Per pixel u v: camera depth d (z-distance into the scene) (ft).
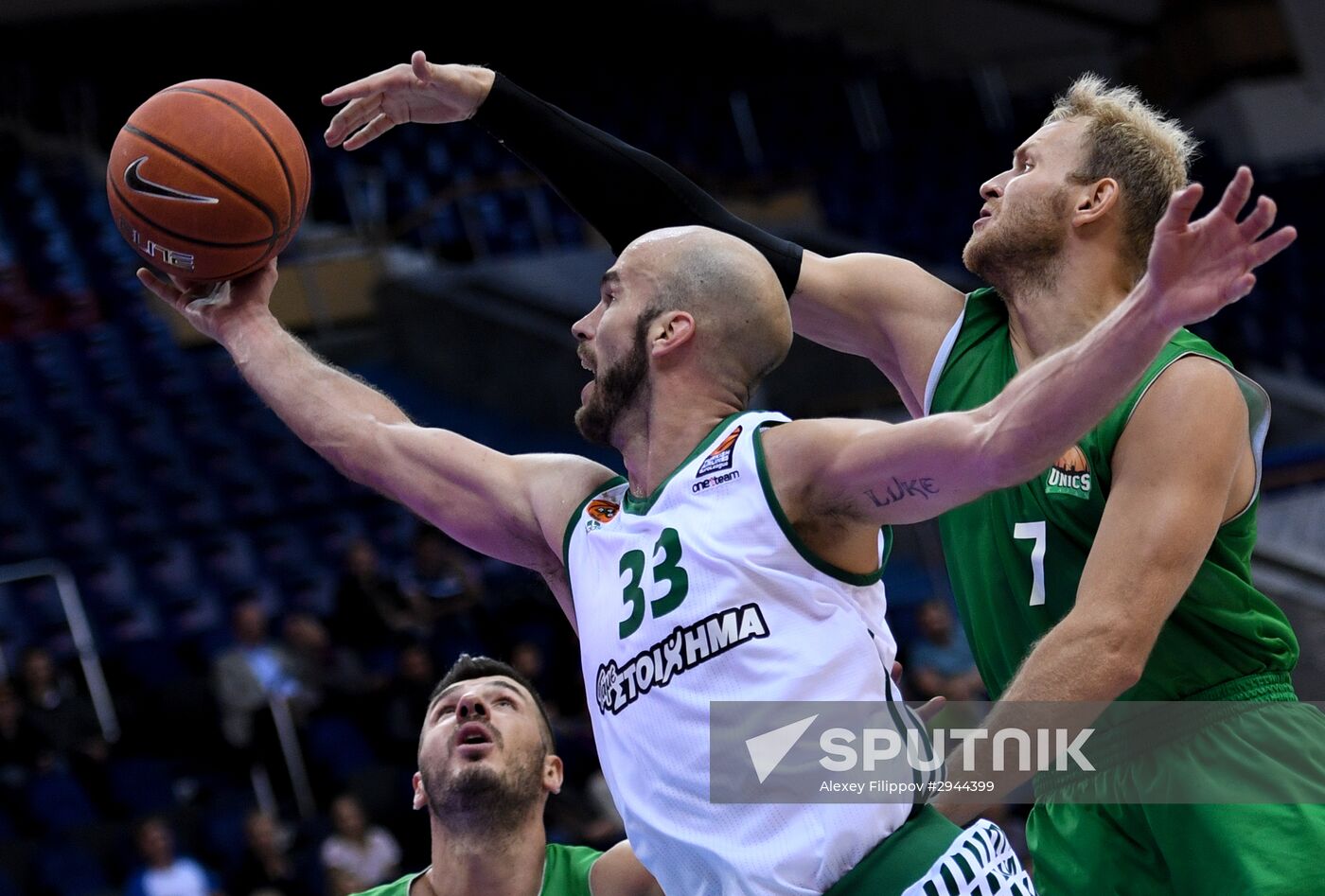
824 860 8.70
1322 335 71.61
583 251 74.02
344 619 45.80
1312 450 55.47
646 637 9.09
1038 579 11.55
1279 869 10.89
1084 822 11.74
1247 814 11.09
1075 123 11.92
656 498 9.30
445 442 10.87
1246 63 86.12
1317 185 79.05
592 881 15.33
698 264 9.47
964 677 41.78
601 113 83.25
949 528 12.34
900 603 49.26
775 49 91.86
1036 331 11.80
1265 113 83.82
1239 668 11.43
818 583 8.89
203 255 11.62
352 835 37.68
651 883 15.03
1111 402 7.84
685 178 12.99
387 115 12.89
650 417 9.53
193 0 85.76
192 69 84.84
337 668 44.19
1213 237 7.54
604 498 9.98
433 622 46.16
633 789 9.25
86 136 76.79
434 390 68.80
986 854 9.08
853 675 8.89
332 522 56.34
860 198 79.20
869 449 8.54
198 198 11.48
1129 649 10.14
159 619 51.88
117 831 39.65
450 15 89.76
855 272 12.94
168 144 11.57
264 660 43.39
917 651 44.06
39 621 50.88
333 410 11.21
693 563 8.96
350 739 42.55
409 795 40.65
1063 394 7.84
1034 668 10.21
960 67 95.20
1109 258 11.64
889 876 8.77
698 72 89.76
